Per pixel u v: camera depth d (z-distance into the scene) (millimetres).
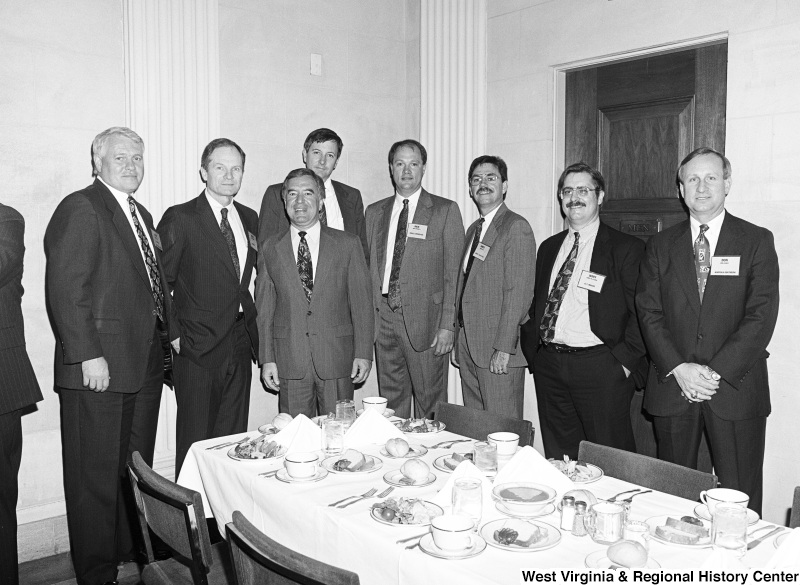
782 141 3168
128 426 3004
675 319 2959
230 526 1565
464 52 4434
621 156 3924
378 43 4746
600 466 2256
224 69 4066
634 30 3678
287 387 3465
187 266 3383
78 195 2850
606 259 3305
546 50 4070
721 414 2855
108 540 2936
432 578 1473
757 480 2936
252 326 3561
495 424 2609
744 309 2850
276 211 3738
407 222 3910
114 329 2873
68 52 3510
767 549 1560
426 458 2240
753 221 3275
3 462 2684
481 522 1723
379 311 4020
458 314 3910
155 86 3750
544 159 4133
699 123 3582
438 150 4590
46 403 3502
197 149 3932
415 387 4039
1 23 3307
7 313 2674
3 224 2619
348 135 4641
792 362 3170
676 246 2980
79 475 2885
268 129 4270
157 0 3744
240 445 2305
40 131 3434
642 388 3441
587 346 3330
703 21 3424
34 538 3432
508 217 3699
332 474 2074
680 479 2053
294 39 4352
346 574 1311
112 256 2875
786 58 3146
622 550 1460
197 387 3387
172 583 2084
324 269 3400
